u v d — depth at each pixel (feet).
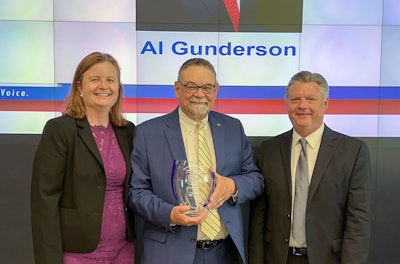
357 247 5.05
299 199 5.34
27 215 7.69
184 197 4.97
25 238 7.72
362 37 7.50
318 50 7.52
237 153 5.56
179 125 5.47
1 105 7.52
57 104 7.54
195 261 5.26
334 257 5.23
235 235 5.33
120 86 5.55
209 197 4.93
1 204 7.66
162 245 5.18
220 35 7.49
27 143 7.59
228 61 7.52
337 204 5.23
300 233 5.31
